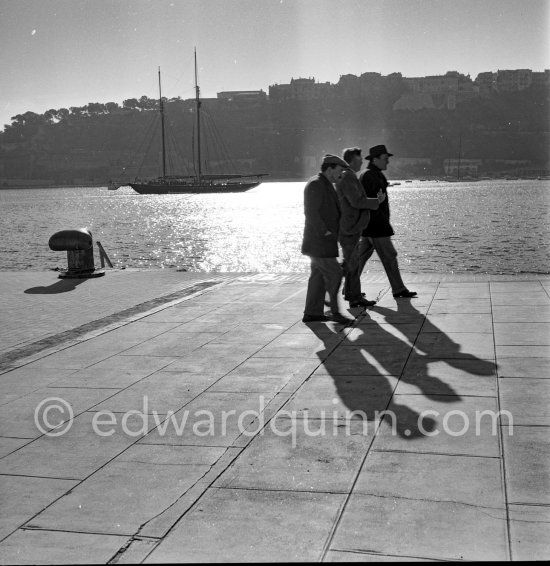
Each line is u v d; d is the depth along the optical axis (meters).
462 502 3.68
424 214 83.50
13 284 14.53
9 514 3.77
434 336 7.62
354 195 9.30
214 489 3.98
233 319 9.20
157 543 3.41
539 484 3.85
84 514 3.74
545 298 9.63
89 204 154.50
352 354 7.00
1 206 154.00
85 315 10.34
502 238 50.25
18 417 5.48
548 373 6.00
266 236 60.53
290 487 3.95
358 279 9.78
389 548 3.25
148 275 14.95
